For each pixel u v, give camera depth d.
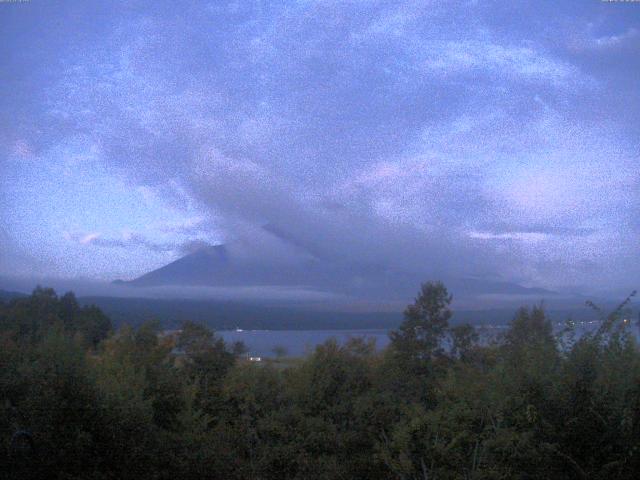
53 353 8.75
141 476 8.79
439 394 10.47
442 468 9.49
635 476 6.81
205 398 14.30
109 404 8.66
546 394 7.39
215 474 10.39
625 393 7.10
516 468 7.57
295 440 13.52
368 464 12.81
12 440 7.62
